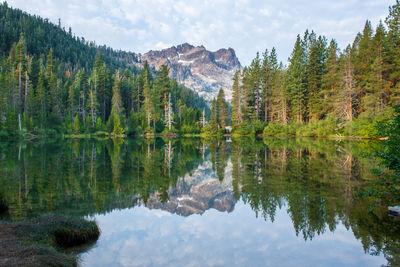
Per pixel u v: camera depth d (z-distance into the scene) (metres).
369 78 59.56
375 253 11.30
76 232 12.48
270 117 92.25
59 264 9.35
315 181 23.66
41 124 83.94
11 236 11.05
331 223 14.44
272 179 25.19
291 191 20.83
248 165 33.28
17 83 92.25
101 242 12.59
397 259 10.80
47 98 91.25
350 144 48.88
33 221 12.97
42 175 27.17
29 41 166.75
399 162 12.98
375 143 48.84
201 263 10.74
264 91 93.00
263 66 93.44
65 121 92.19
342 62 70.12
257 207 17.70
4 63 104.44
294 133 75.12
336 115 65.75
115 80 115.44
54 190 21.75
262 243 12.56
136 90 114.88
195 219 15.94
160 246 12.30
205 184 25.05
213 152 47.16
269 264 10.66
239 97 94.56
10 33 160.38
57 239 12.05
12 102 85.56
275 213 16.38
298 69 80.25
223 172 29.97
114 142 69.19
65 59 183.88
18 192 20.95
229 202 19.16
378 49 60.84
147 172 30.14
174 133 96.31
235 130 93.19
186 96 159.38
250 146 54.06
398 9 61.56
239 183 24.50
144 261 10.88
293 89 77.75
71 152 46.19
